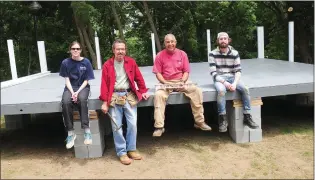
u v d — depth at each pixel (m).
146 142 4.37
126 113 3.73
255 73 5.52
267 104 6.37
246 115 4.10
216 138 4.42
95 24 10.50
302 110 5.83
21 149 4.30
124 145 3.73
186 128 4.97
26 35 9.91
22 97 4.14
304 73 5.34
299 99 6.24
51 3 9.70
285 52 10.72
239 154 3.88
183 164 3.64
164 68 3.99
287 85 4.35
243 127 4.20
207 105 5.73
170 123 5.30
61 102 3.71
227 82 4.00
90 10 9.23
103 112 3.72
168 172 3.45
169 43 3.91
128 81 3.72
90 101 3.79
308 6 9.23
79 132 3.82
